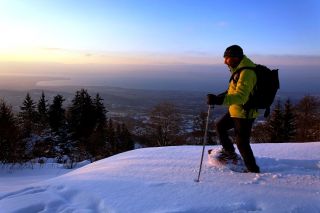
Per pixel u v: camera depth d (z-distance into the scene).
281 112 28.33
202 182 3.77
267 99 3.90
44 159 15.36
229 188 3.54
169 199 3.31
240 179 3.88
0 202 3.68
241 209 3.08
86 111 39.75
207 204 3.16
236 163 4.28
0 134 13.30
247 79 3.80
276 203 3.16
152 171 4.29
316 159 4.72
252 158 4.13
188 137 25.56
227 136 4.41
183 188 3.58
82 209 3.34
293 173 4.14
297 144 5.63
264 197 3.29
